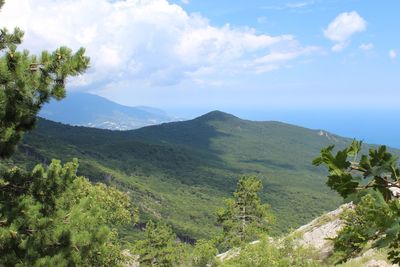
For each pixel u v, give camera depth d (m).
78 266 10.77
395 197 2.32
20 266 9.46
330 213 35.16
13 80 9.48
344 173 2.33
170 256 44.38
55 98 10.23
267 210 50.31
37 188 11.56
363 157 2.35
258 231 46.84
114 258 25.61
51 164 12.39
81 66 10.16
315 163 2.45
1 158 11.11
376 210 2.20
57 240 10.57
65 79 10.16
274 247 19.83
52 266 9.82
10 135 10.34
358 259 17.36
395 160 2.30
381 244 2.07
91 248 11.16
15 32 9.84
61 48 10.13
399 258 2.55
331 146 2.41
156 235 46.03
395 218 2.11
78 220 11.61
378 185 2.34
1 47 9.66
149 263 45.66
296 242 21.14
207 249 35.56
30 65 9.92
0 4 9.68
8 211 10.61
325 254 21.47
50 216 11.48
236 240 46.19
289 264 19.41
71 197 12.70
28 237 10.26
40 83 9.77
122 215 30.22
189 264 39.19
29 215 10.73
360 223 2.38
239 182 51.03
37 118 11.10
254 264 19.19
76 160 15.86
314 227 33.53
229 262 19.86
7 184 11.40
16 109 10.03
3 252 9.85
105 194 29.52
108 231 11.41
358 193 2.33
